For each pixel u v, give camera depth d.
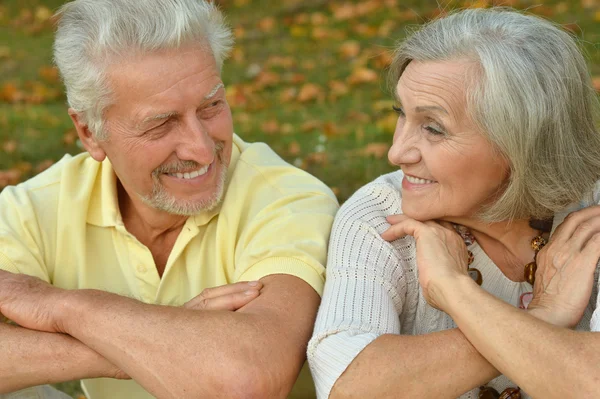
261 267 3.06
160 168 3.08
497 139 2.72
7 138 7.48
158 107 2.95
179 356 2.72
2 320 3.12
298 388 3.36
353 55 9.46
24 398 3.08
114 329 2.80
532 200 2.86
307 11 11.45
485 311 2.64
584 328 2.92
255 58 9.79
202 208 3.17
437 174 2.81
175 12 2.94
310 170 6.29
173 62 2.95
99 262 3.35
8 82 9.45
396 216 3.05
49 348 2.89
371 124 7.23
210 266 3.30
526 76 2.69
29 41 11.25
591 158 2.90
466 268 2.94
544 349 2.52
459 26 2.77
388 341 2.69
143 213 3.26
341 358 2.67
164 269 3.36
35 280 3.04
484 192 2.85
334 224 3.13
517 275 3.03
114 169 3.23
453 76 2.72
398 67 2.92
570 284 2.82
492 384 2.96
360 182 6.07
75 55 3.02
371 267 2.95
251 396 2.68
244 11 11.66
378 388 2.62
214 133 3.08
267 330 2.79
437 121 2.76
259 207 3.28
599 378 2.45
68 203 3.32
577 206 3.04
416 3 10.95
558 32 2.79
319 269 3.05
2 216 3.28
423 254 2.86
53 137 7.52
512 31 2.73
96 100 3.01
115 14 2.94
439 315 3.02
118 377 2.92
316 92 8.22
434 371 2.63
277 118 7.72
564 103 2.76
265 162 3.43
